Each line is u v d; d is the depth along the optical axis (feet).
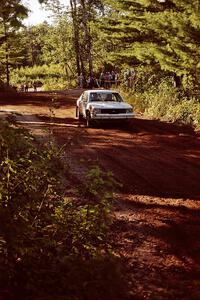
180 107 69.82
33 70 287.69
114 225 26.76
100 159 43.32
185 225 27.27
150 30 87.20
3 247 17.15
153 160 43.60
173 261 22.66
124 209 29.66
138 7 94.94
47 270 18.10
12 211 17.57
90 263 18.39
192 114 67.31
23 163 18.92
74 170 37.76
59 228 19.24
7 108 87.81
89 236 19.54
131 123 67.72
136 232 25.94
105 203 20.01
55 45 211.41
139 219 27.94
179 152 47.34
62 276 18.01
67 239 19.66
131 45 99.40
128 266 21.79
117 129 61.77
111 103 64.08
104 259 18.63
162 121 69.67
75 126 63.98
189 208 30.17
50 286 17.61
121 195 32.50
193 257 23.16
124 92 97.66
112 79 150.61
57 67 287.69
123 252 23.27
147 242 24.71
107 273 17.89
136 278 20.66
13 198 18.01
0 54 181.27
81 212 19.99
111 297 17.79
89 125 63.31
